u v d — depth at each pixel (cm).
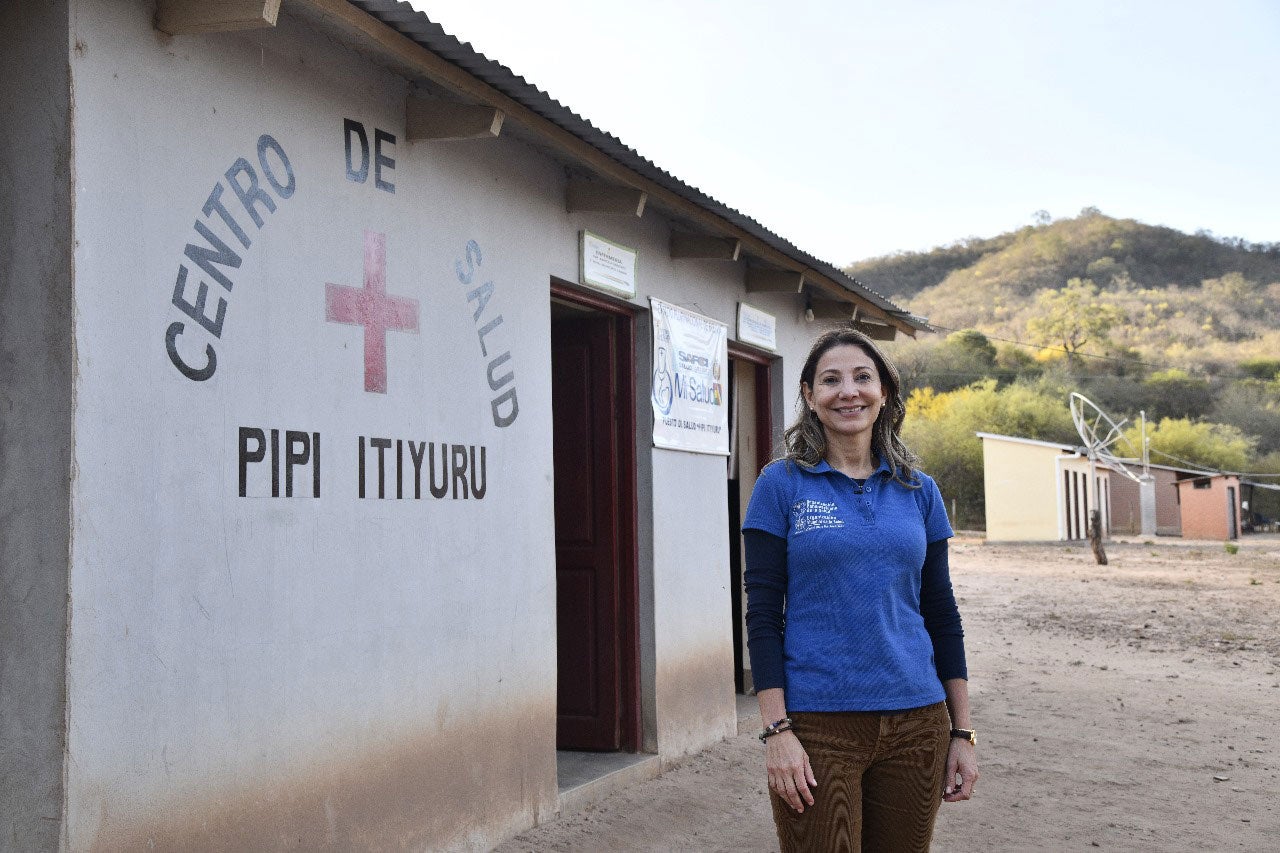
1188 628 1653
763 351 974
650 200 691
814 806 310
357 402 479
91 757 353
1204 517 4853
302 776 440
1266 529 5706
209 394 404
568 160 636
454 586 539
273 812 425
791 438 340
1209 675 1234
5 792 352
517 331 603
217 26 382
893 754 316
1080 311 11025
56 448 352
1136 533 5338
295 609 440
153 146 384
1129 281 16862
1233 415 8600
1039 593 2206
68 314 352
